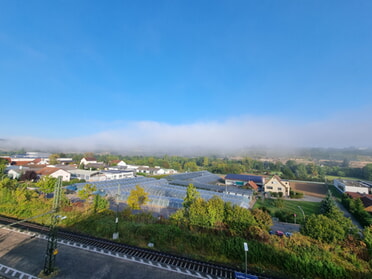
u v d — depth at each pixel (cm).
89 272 1546
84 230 2372
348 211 4359
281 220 3534
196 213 2344
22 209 2902
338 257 1736
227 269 1648
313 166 12206
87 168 9044
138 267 1642
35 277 1466
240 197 4441
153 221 2606
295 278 1591
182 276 1549
